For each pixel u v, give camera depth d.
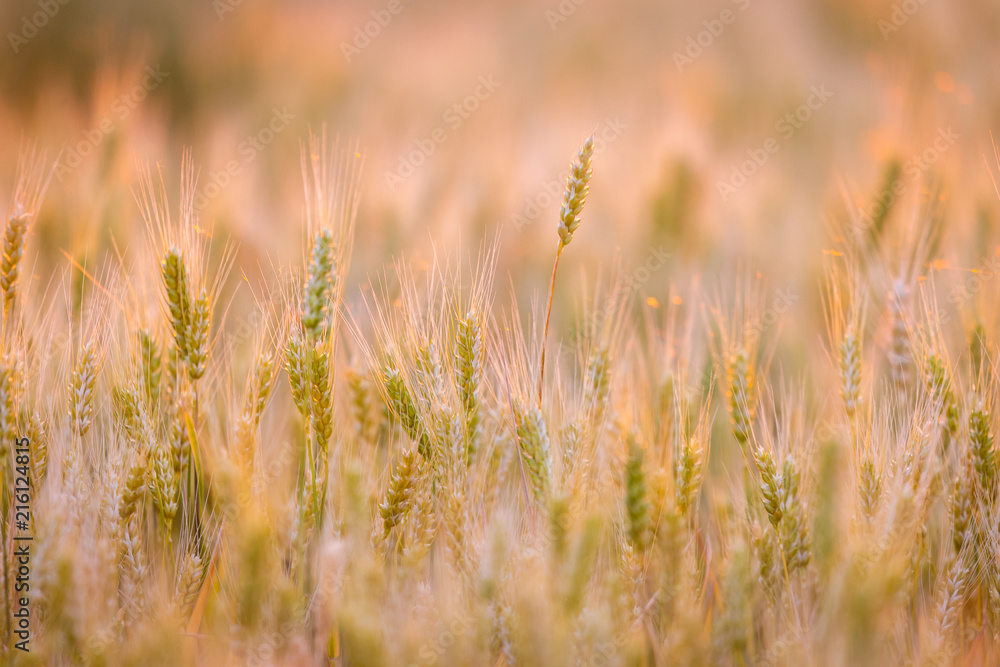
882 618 2.58
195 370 2.69
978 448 2.68
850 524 2.67
